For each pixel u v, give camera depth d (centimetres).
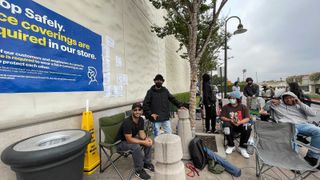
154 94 408
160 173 158
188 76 2059
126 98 517
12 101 206
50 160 151
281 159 271
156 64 855
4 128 196
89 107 342
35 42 234
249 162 353
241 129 395
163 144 157
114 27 455
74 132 207
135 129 319
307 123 349
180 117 368
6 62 200
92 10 362
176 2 531
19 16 214
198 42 604
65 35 287
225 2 481
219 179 291
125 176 306
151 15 782
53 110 260
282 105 386
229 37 882
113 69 445
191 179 292
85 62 336
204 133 537
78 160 181
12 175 206
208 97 557
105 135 325
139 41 636
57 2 272
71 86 298
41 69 243
